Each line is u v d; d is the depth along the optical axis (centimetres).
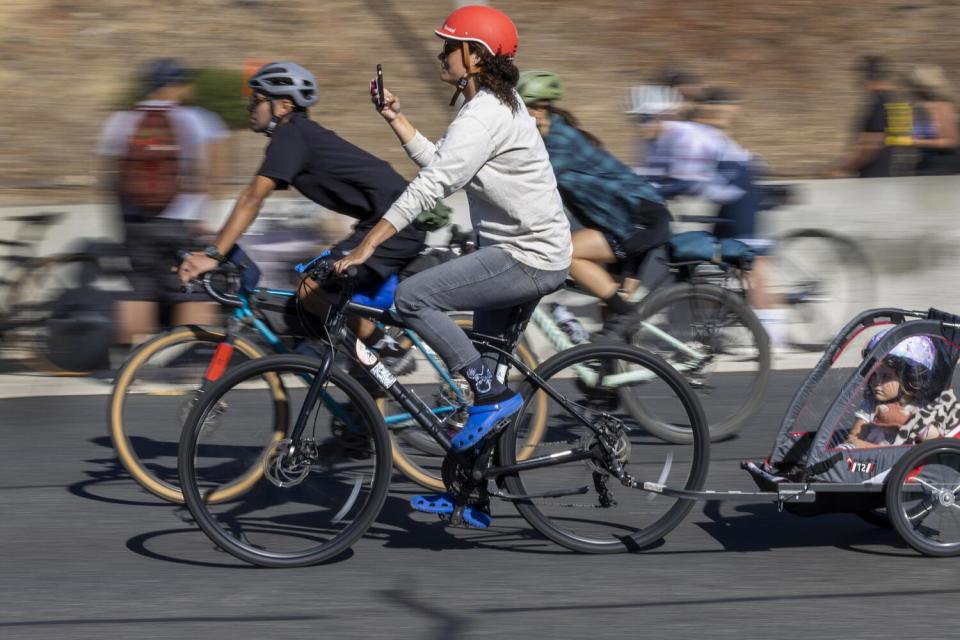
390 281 605
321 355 590
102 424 786
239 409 557
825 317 1071
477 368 537
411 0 1912
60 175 1410
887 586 516
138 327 887
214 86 1228
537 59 1848
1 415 807
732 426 777
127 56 1709
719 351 775
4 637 455
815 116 1803
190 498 537
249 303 609
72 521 600
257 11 1838
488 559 553
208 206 875
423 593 507
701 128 959
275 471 547
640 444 579
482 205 529
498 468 553
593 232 738
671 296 764
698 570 539
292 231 920
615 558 556
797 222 1066
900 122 1214
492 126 507
